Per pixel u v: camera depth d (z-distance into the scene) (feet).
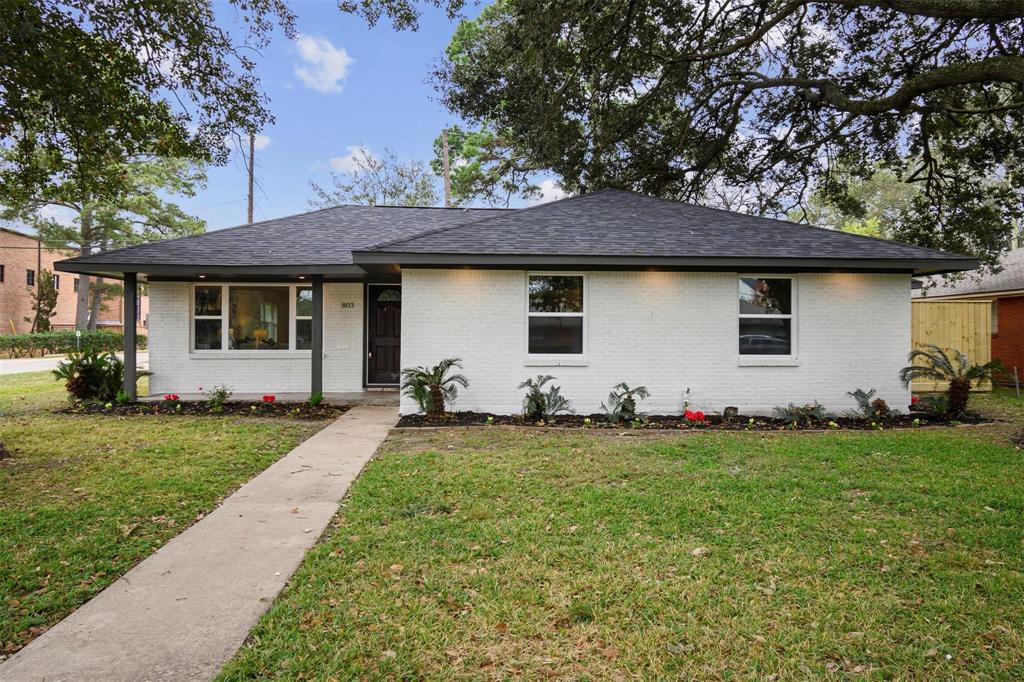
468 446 23.41
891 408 31.78
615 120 52.60
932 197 52.95
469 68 55.06
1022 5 27.07
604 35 42.34
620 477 18.48
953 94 45.96
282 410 33.30
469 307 30.86
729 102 56.34
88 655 8.59
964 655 8.79
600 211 35.12
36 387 46.44
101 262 33.19
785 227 33.40
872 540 13.15
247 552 12.66
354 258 28.60
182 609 10.06
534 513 15.07
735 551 12.62
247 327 39.99
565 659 8.73
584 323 31.24
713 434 25.89
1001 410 34.06
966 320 41.83
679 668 8.52
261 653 8.68
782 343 31.99
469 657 8.75
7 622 9.52
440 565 11.94
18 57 18.78
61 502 15.88
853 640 9.20
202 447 23.00
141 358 84.02
